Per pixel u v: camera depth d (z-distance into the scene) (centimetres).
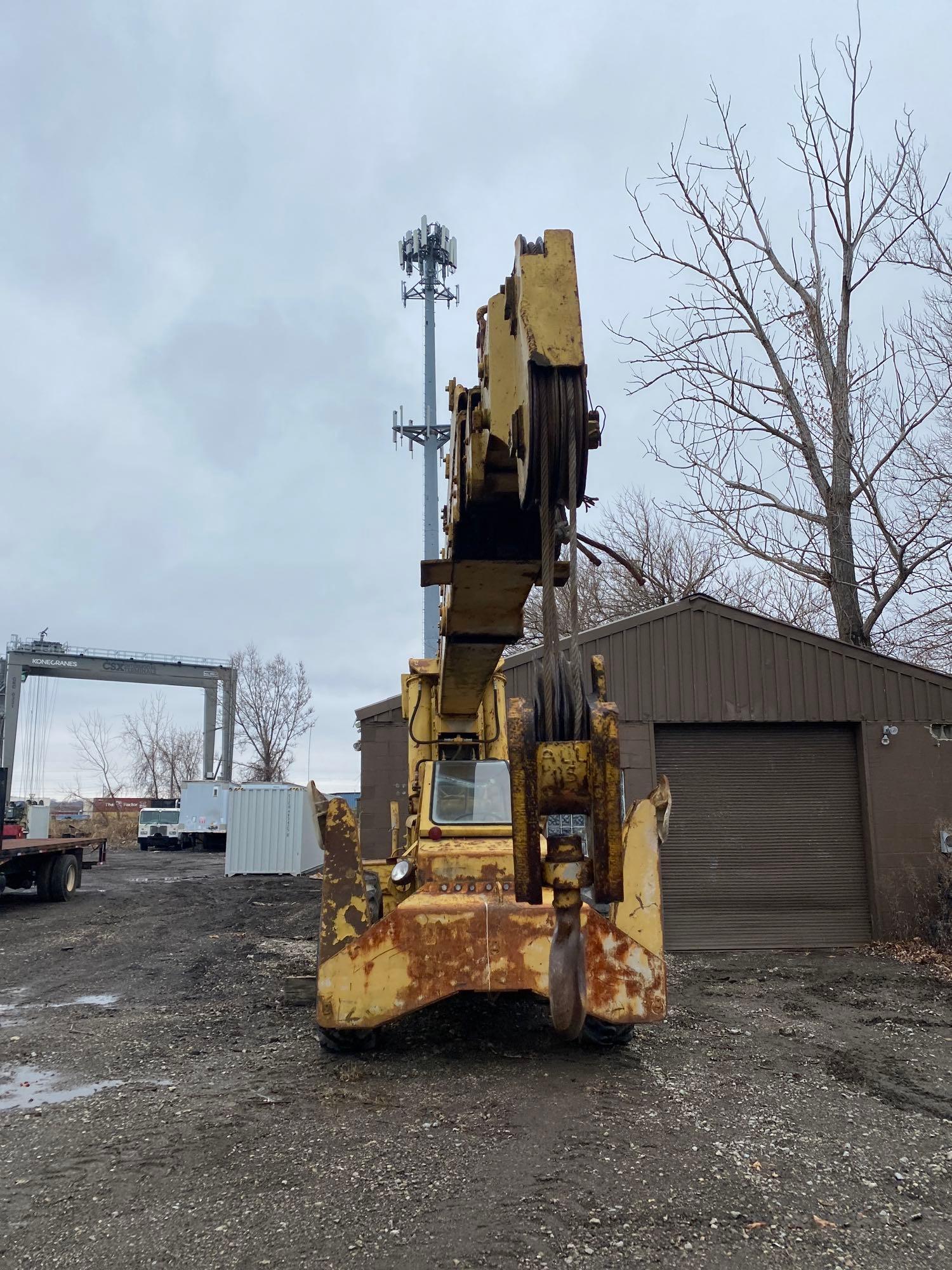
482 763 789
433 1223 402
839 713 1325
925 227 1463
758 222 1563
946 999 940
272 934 1423
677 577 2739
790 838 1318
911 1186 448
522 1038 725
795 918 1299
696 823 1314
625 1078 622
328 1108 556
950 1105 584
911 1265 371
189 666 5191
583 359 303
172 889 2191
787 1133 519
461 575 487
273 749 5328
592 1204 420
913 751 1323
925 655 1720
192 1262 371
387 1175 452
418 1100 570
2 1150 493
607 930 656
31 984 1019
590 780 288
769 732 1339
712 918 1295
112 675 5081
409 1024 772
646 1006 650
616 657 1315
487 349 380
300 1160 473
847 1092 609
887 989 998
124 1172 461
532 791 295
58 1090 608
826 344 1524
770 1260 373
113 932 1429
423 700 862
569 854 290
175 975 1070
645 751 1298
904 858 1300
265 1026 796
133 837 4891
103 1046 723
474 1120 532
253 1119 538
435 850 724
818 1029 803
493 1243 384
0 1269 368
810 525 1602
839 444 1498
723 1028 801
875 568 1507
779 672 1330
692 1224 402
